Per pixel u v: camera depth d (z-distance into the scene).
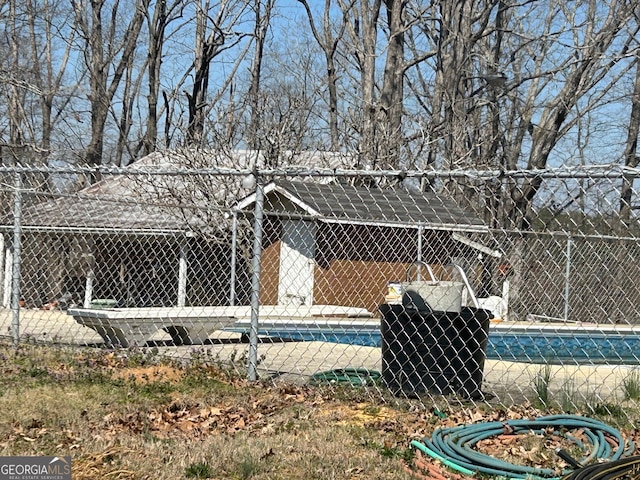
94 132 30.52
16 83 26.14
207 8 31.19
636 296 13.70
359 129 23.36
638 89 27.08
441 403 6.91
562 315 14.80
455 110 24.12
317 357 10.05
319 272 17.41
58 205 17.22
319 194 17.47
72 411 6.35
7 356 8.53
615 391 7.56
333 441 5.66
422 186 20.67
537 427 5.99
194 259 18.66
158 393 7.18
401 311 7.31
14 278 9.54
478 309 7.41
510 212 14.90
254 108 26.38
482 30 25.55
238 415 6.39
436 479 4.94
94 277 17.27
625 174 6.01
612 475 4.70
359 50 26.39
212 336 12.62
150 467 4.96
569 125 26.47
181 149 18.83
